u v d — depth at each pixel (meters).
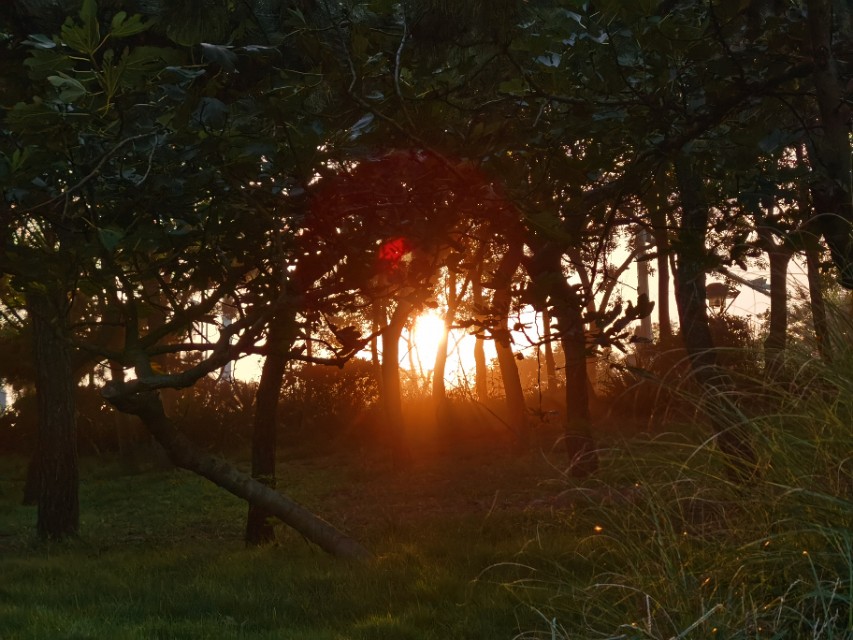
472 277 7.50
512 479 17.84
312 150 6.15
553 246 7.92
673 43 6.35
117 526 17.61
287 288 7.66
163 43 8.49
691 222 8.56
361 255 7.27
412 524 13.03
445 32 7.49
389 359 22.77
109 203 6.68
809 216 6.54
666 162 7.17
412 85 6.95
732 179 7.04
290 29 7.52
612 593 5.45
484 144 6.55
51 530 15.52
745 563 4.81
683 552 5.28
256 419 13.02
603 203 7.75
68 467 15.66
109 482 25.64
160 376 7.97
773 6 6.94
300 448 29.27
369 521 15.15
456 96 6.96
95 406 33.38
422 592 7.62
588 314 6.95
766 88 6.56
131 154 6.24
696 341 10.45
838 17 7.21
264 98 5.94
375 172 6.95
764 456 5.08
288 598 7.98
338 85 6.26
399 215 7.10
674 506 5.91
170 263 7.56
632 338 6.90
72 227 7.21
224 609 7.80
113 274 7.02
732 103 6.62
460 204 6.92
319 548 10.94
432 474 20.61
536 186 6.59
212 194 6.86
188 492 22.16
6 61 8.84
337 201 7.00
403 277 7.56
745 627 4.23
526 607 6.51
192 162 6.32
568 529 8.46
